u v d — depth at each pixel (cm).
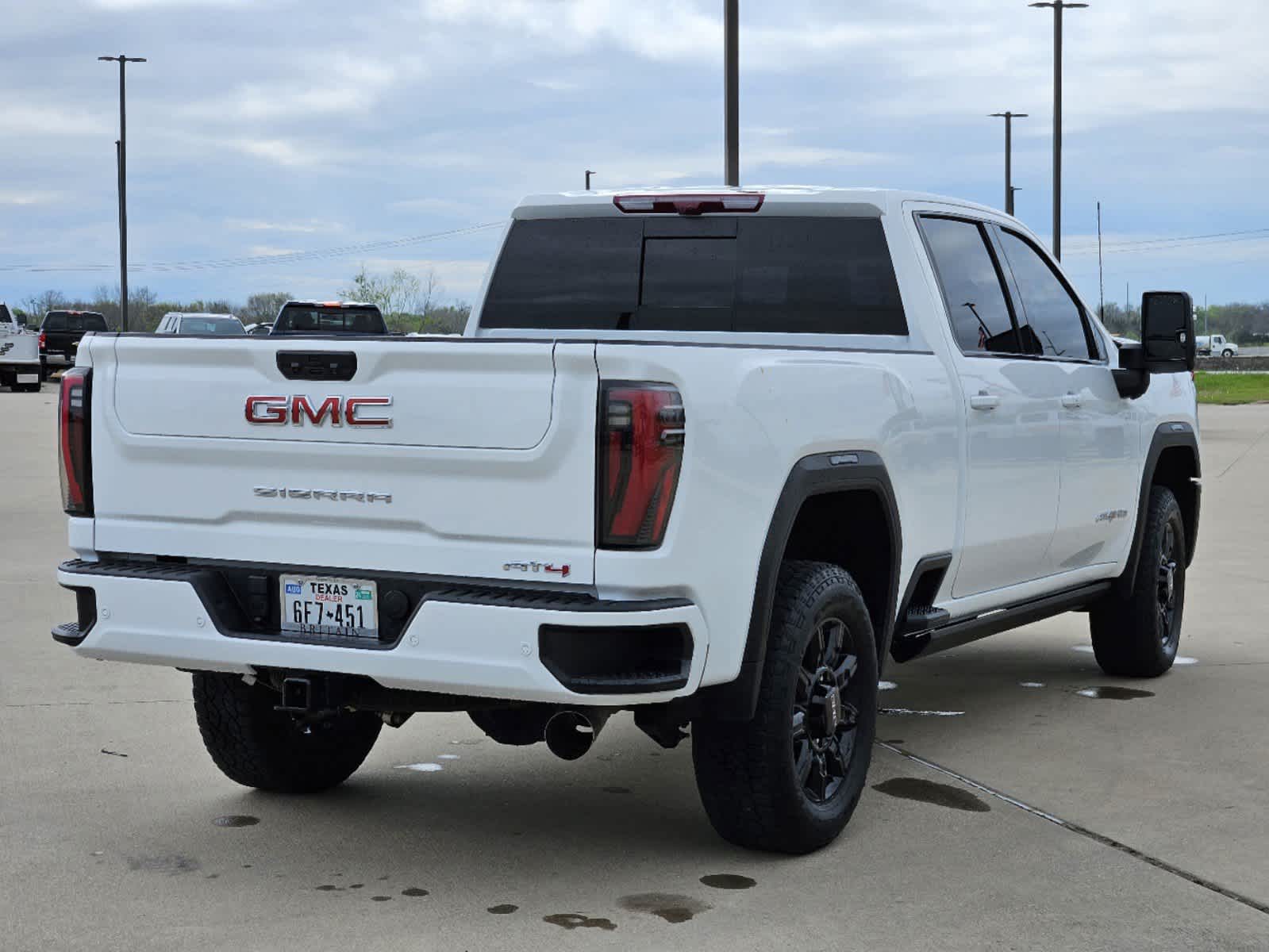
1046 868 459
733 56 1836
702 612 411
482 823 506
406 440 416
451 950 392
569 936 402
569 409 397
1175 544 754
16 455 2017
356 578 427
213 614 440
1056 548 638
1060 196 3756
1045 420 612
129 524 461
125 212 5647
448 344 409
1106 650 734
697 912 420
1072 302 679
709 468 409
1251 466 1895
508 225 632
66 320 4434
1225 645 820
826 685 477
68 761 577
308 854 471
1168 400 744
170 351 450
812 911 421
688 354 409
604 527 397
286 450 433
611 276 613
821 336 575
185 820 506
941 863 463
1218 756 591
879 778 561
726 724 448
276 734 521
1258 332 11750
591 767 579
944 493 537
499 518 407
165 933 404
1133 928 409
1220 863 464
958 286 584
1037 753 596
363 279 5741
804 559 511
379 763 582
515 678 397
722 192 588
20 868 457
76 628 465
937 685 727
